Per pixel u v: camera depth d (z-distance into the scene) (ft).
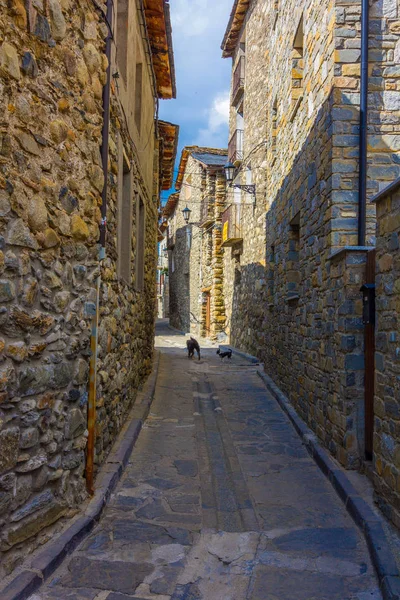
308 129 21.11
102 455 14.61
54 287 10.59
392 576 9.45
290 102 25.17
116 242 16.35
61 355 10.92
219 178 65.16
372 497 13.12
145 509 12.86
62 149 10.87
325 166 18.15
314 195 19.95
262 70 45.09
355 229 17.07
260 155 44.45
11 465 9.07
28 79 9.50
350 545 11.30
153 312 36.09
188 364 42.22
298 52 25.07
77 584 9.32
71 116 11.33
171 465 16.34
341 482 14.21
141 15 22.34
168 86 33.30
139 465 16.12
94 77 12.62
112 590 9.20
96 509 11.87
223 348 54.65
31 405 9.70
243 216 51.83
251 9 49.57
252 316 46.75
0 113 8.64
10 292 9.02
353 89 17.33
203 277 70.74
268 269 34.32
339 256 16.06
